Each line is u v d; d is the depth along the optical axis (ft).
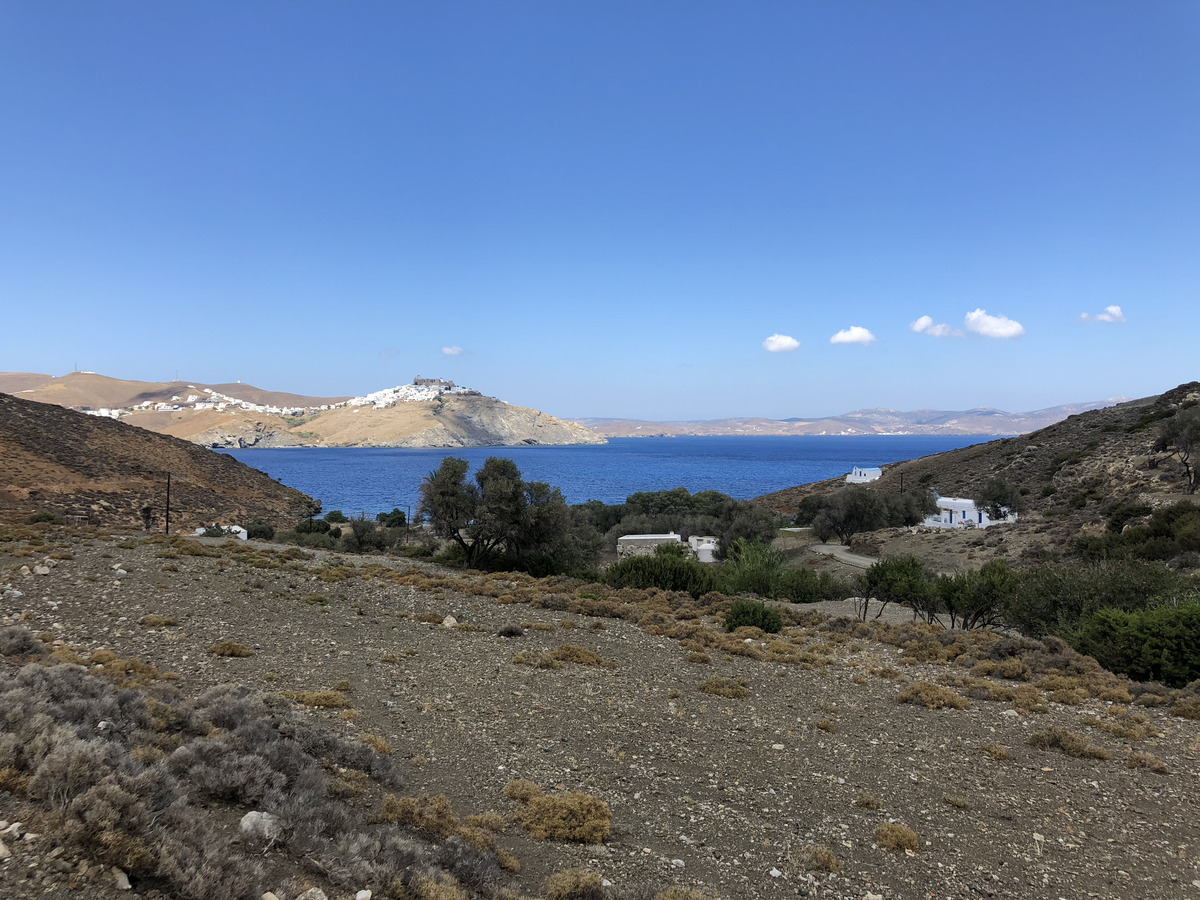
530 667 50.06
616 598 91.25
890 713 44.60
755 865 23.29
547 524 137.39
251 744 23.86
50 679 23.93
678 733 37.73
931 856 24.81
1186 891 22.99
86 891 12.86
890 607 109.19
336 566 93.91
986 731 41.39
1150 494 182.19
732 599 92.84
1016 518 227.81
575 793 26.45
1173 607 61.72
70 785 15.42
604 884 20.56
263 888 15.44
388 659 47.78
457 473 139.33
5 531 94.68
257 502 303.89
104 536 100.17
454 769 29.50
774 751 35.81
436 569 110.32
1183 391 330.54
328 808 20.63
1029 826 27.91
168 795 17.21
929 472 390.83
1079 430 343.67
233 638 50.47
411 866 18.53
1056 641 63.21
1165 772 34.71
